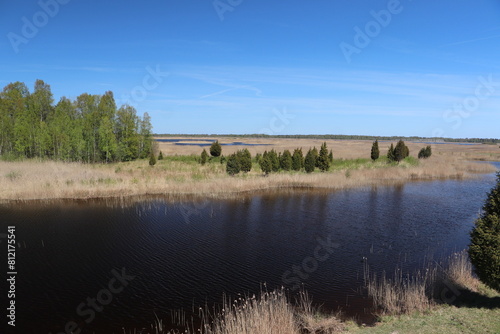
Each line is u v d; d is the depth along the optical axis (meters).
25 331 7.71
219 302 9.20
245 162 32.97
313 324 7.88
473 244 8.11
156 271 11.32
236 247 13.88
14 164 32.84
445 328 7.08
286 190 27.58
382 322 7.88
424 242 14.73
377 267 11.80
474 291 9.36
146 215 18.91
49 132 42.69
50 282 10.39
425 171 38.12
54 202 21.52
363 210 20.95
